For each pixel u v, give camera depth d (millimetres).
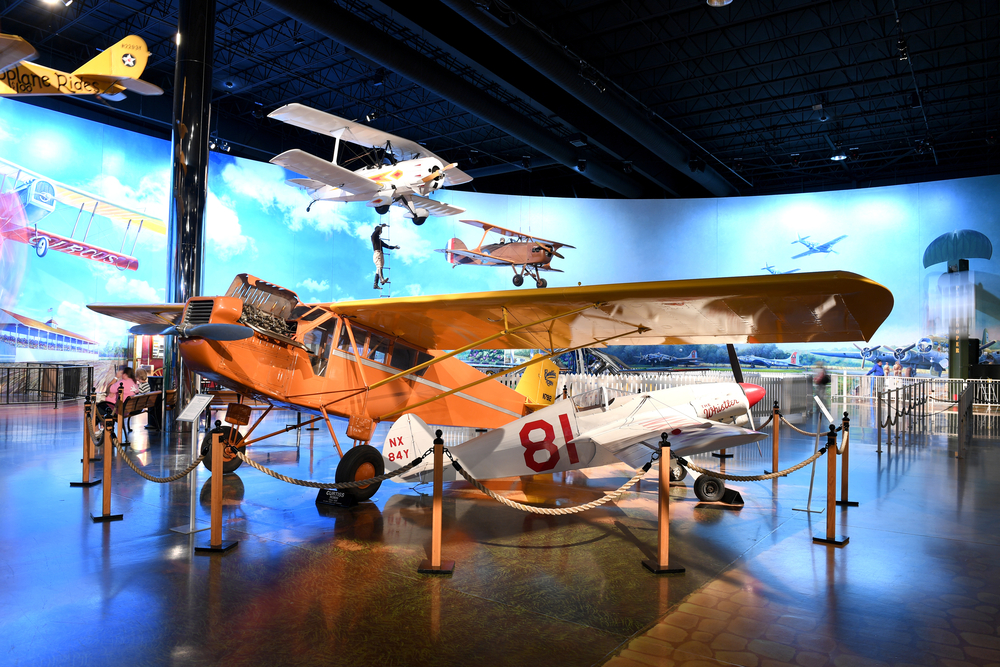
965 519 5742
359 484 4770
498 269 24875
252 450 9617
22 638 3104
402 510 5926
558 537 5078
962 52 17016
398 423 6395
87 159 17594
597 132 21656
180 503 5988
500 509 6031
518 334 7148
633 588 3930
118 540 4766
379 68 17469
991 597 3828
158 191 19016
